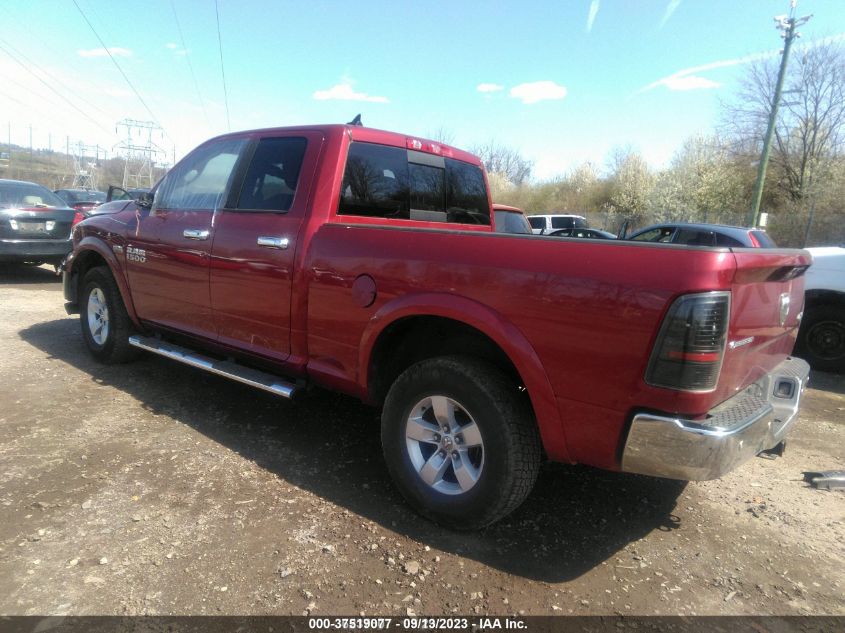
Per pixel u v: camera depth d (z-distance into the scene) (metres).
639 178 38.59
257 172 3.90
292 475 3.46
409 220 4.17
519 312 2.57
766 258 2.46
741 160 31.70
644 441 2.32
